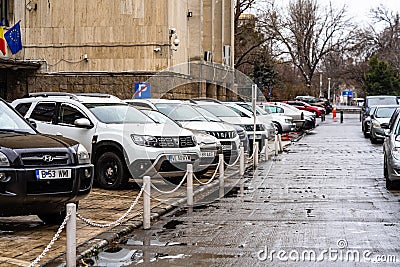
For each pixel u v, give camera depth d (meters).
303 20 76.81
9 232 9.95
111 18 29.33
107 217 11.35
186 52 33.88
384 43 84.38
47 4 29.62
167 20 29.09
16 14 29.59
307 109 58.25
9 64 27.70
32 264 6.90
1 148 9.32
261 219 11.48
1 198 9.11
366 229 10.49
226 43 45.19
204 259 8.45
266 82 59.81
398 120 16.28
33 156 9.42
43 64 29.78
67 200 9.67
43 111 15.24
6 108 11.16
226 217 11.72
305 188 15.73
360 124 52.81
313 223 11.05
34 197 9.30
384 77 74.12
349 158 23.97
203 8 40.00
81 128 14.71
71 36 29.59
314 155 25.36
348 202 13.44
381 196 14.28
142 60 29.16
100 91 29.38
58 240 9.39
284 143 31.84
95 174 14.68
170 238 9.84
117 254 8.78
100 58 29.42
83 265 8.16
